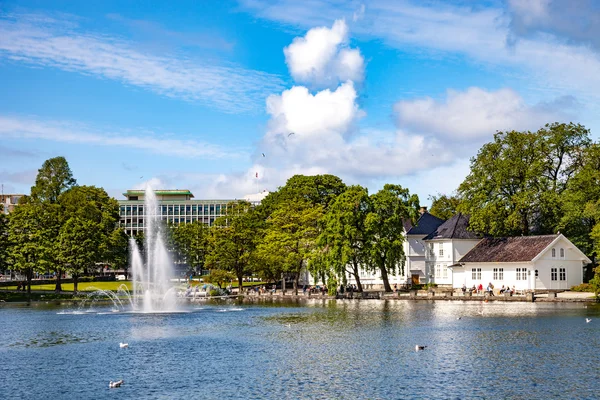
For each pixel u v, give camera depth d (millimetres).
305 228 145375
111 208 175375
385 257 129750
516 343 62375
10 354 59688
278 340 67125
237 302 127625
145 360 55969
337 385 46031
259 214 166875
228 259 155625
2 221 151250
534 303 110625
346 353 58500
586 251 134000
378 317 88375
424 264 163875
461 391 44031
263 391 44594
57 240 152875
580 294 119375
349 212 127812
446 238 152875
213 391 44688
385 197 130375
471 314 90188
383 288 166125
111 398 43156
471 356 56031
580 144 138375
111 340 68375
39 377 49438
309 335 70688
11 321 89125
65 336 72000
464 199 146500
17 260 148625
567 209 129250
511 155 138750
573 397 42312
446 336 67875
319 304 116812
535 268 126875
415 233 164250
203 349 61594
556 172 140750
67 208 163375
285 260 142375
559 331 70125
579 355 55750
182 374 50000
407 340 65500
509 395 42906
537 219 141875
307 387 45531
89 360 56219
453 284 145875
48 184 179500
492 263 133500
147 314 99875
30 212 152875
